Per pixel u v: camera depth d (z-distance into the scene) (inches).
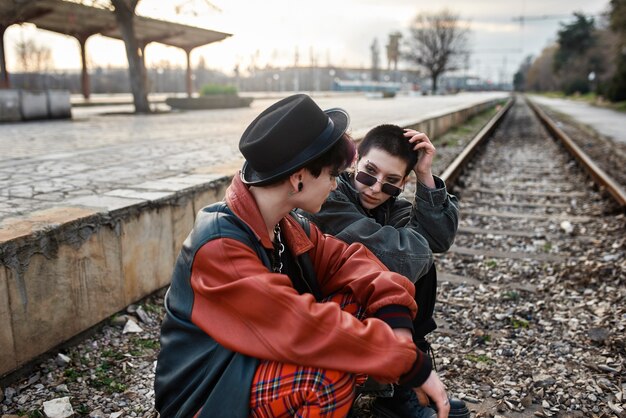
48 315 107.7
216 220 59.4
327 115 65.0
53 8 707.4
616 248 192.2
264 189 61.1
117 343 119.6
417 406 81.4
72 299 113.4
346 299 66.9
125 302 130.3
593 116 1061.8
